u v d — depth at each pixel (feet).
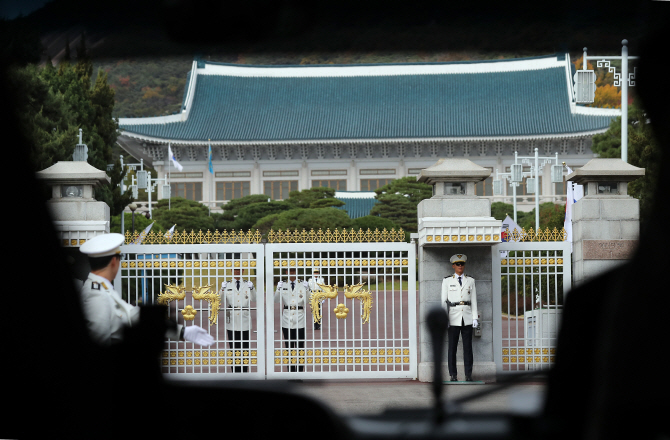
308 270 76.02
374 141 341.00
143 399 7.30
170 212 265.95
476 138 336.49
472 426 8.50
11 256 4.82
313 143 342.03
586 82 78.79
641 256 4.84
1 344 4.89
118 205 145.89
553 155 342.64
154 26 6.07
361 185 352.08
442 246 53.36
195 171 352.28
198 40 6.08
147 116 355.97
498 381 8.65
